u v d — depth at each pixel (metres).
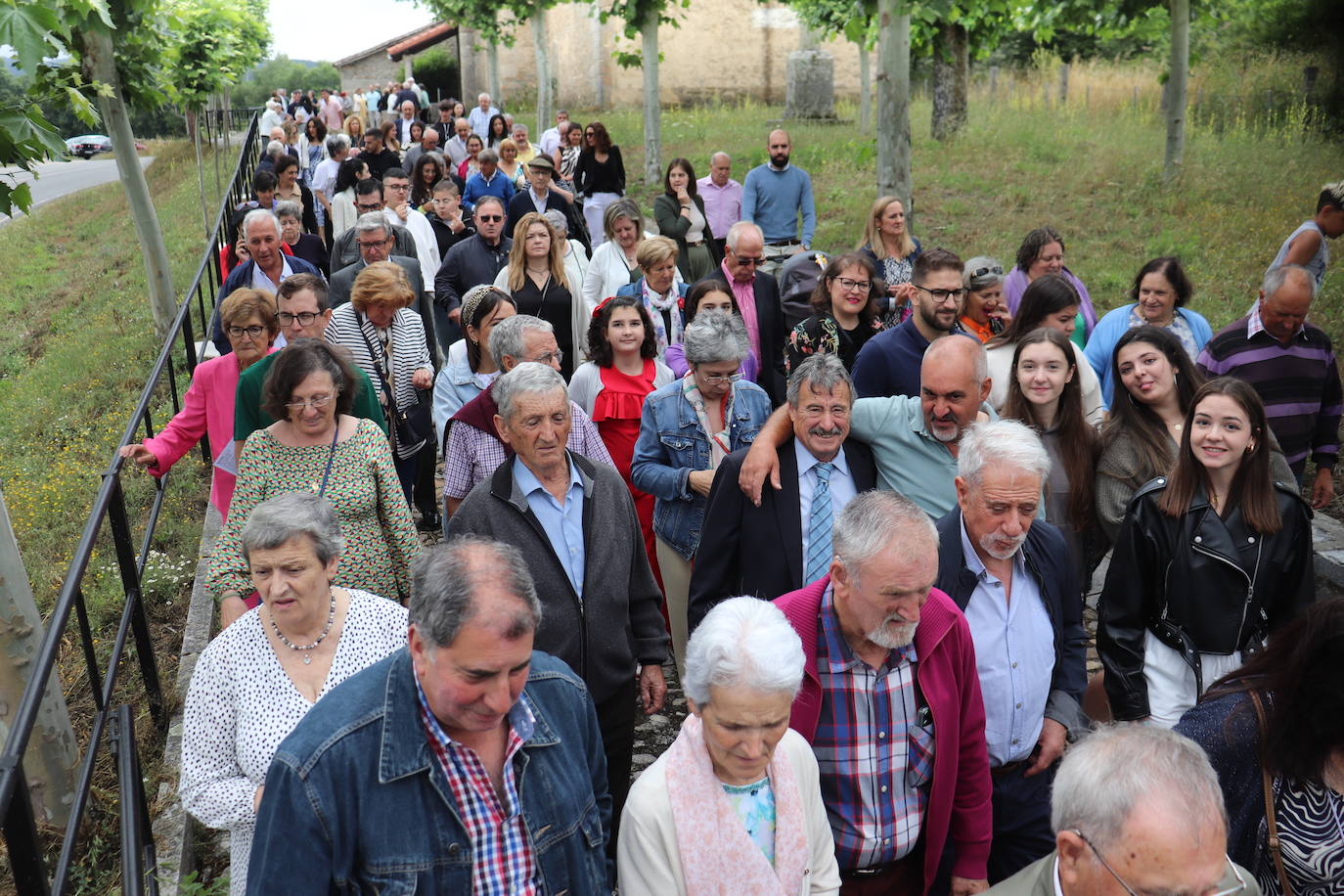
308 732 2.28
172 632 5.97
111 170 35.81
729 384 4.86
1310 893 2.77
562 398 3.71
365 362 6.29
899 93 9.97
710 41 31.36
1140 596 3.87
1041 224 14.02
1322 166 15.45
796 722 3.07
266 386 4.11
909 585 2.83
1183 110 14.76
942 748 3.08
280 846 2.22
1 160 5.57
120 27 11.55
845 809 3.09
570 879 2.46
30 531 7.64
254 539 3.02
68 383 11.71
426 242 9.82
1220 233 12.94
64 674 5.50
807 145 19.80
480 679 2.19
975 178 16.23
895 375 5.14
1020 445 3.27
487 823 2.35
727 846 2.56
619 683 3.83
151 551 6.78
